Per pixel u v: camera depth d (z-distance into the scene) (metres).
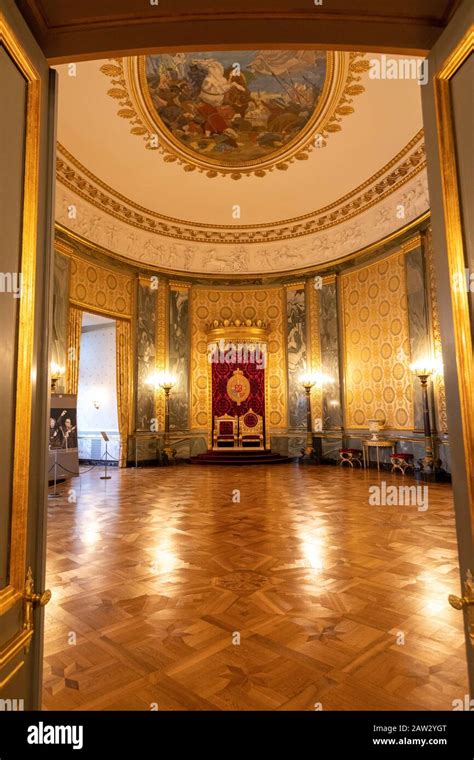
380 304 11.30
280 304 13.80
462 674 2.39
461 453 1.61
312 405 12.98
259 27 1.78
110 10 1.68
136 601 3.37
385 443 10.47
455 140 1.63
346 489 8.16
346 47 1.87
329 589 3.56
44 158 1.75
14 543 1.44
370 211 11.30
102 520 5.91
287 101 8.22
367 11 1.72
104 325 14.41
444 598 3.37
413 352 10.16
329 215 12.07
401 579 3.75
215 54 7.19
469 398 1.52
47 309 1.73
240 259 13.72
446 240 1.65
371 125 8.59
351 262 12.20
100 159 9.57
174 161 9.77
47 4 1.65
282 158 9.73
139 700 2.19
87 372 14.59
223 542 4.86
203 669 2.47
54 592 3.54
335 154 9.55
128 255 12.19
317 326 13.05
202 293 13.85
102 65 7.14
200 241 13.31
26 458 1.49
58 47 1.80
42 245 1.70
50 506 6.84
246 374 13.70
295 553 4.46
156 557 4.38
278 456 12.92
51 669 2.47
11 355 1.43
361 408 11.78
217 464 12.46
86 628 2.95
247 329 13.25
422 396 9.83
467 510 1.58
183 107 8.27
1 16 1.38
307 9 1.71
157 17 1.73
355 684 2.31
